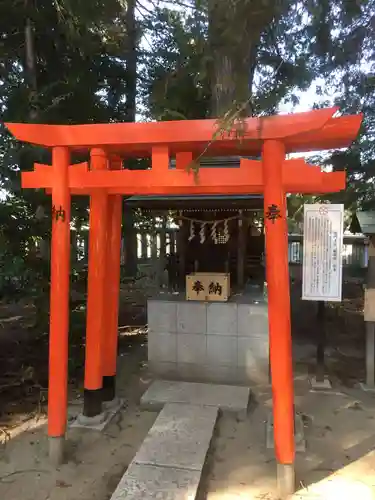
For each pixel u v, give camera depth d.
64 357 3.75
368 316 5.39
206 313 5.54
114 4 6.16
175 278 6.45
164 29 8.46
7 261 5.53
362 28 6.98
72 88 6.48
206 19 5.54
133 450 3.96
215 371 5.55
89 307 4.36
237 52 5.59
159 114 7.41
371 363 5.45
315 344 7.47
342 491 3.30
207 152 3.99
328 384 5.49
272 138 3.23
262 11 4.96
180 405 4.66
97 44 6.72
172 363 5.67
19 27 6.38
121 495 3.14
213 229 5.72
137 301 11.02
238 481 3.47
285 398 3.27
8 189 6.03
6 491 3.37
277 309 3.29
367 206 8.40
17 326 8.23
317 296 4.04
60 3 6.05
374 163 8.77
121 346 7.46
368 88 8.49
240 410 4.57
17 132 3.63
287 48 7.30
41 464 3.75
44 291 6.16
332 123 3.29
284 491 3.26
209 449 3.88
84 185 3.71
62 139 3.65
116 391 5.36
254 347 5.43
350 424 4.47
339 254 3.96
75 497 3.30
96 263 4.25
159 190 4.03
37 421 4.61
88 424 4.33
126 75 8.30
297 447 3.92
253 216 5.88
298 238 13.66
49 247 6.69
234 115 3.20
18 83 6.68
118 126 3.52
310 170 3.26
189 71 7.03
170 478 3.34
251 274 6.51
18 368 6.21
